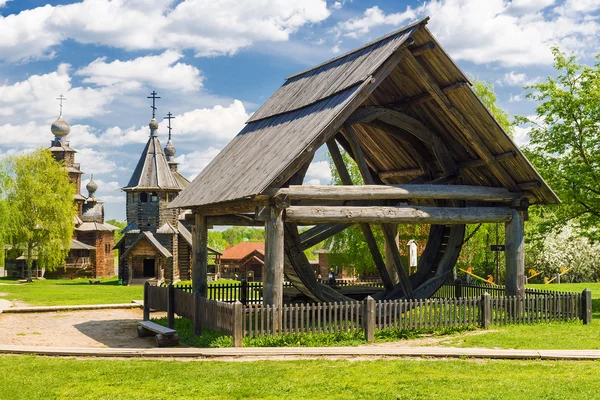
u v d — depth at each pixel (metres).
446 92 18.12
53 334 19.12
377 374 11.75
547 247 47.31
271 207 16.08
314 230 21.33
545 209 27.81
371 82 16.80
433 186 18.78
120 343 17.45
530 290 20.39
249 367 12.49
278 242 16.03
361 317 16.28
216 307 16.03
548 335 16.34
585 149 26.39
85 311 25.09
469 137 18.83
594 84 26.14
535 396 10.15
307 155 15.80
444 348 14.26
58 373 12.17
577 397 10.07
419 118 20.41
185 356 13.89
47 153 66.56
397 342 15.80
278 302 15.88
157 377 11.78
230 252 87.12
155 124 69.50
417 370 12.07
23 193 64.62
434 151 20.30
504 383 10.96
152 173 66.94
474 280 39.78
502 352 13.50
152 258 66.56
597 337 16.00
